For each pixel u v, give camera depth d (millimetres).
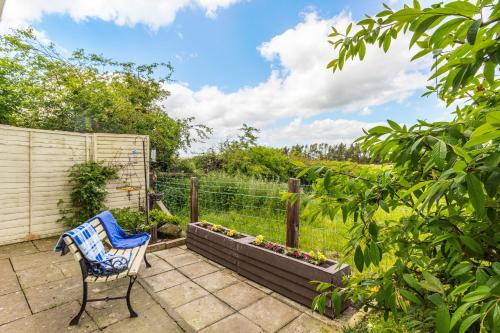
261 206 5367
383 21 817
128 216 4875
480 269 626
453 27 583
